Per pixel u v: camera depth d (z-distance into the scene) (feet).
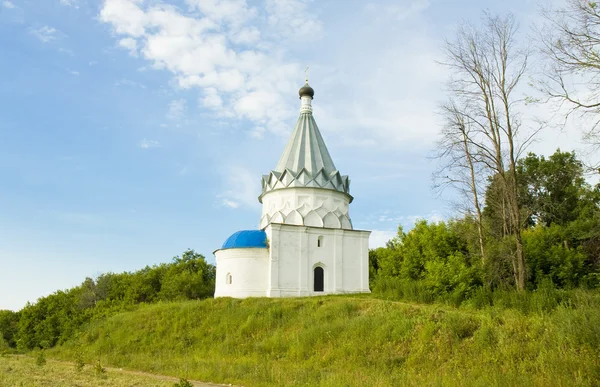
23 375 76.07
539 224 156.56
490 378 63.52
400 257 179.73
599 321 66.28
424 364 76.59
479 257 125.90
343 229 147.84
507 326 77.66
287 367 85.87
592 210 149.59
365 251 150.20
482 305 96.53
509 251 111.04
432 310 91.61
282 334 106.42
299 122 166.30
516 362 68.95
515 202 102.78
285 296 136.87
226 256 148.15
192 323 126.41
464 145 112.98
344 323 99.14
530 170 167.12
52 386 65.46
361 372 76.84
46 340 177.47
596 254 128.88
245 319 119.55
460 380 64.69
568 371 61.00
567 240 135.54
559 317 73.56
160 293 205.67
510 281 109.91
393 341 86.53
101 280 241.35
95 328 146.20
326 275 143.74
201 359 101.50
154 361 105.29
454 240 158.40
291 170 153.99
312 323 106.83
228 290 145.28
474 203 123.54
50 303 204.74
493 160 104.17
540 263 118.83
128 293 214.07
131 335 130.72
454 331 81.10
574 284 115.85
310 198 150.20
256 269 143.33
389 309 100.22
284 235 141.90
